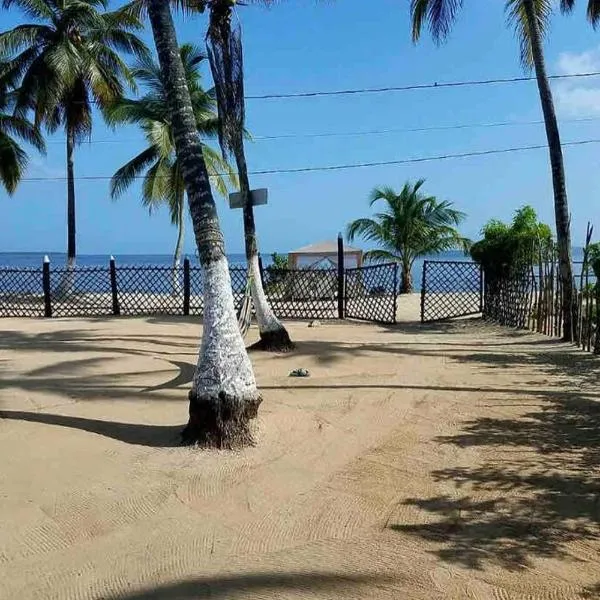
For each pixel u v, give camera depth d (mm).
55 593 3074
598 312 9375
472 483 4371
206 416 5035
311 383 7391
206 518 3883
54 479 4398
